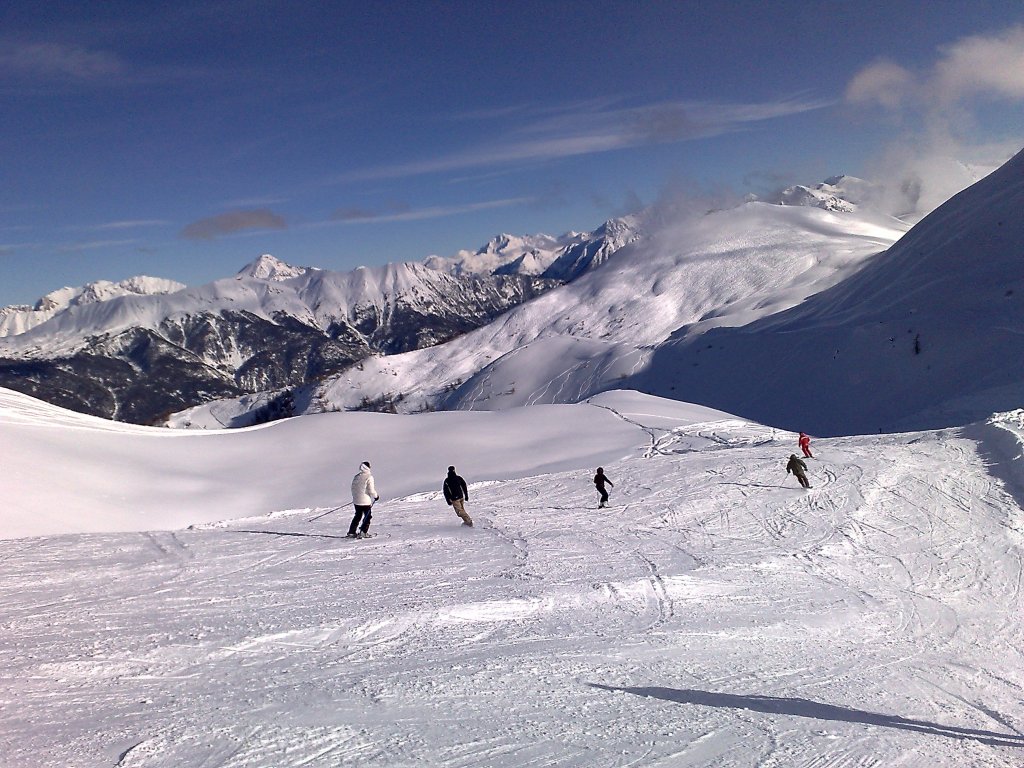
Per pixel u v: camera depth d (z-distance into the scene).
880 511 20.75
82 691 7.32
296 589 11.98
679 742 6.99
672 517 20.47
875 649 11.71
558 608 11.91
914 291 83.12
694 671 9.49
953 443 28.09
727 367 100.06
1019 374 57.25
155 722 6.57
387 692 7.68
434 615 10.77
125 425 43.88
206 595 11.45
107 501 28.27
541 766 6.19
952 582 15.94
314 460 38.53
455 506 19.11
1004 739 8.47
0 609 10.43
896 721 8.53
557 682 8.47
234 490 32.72
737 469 26.88
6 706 6.83
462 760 6.17
